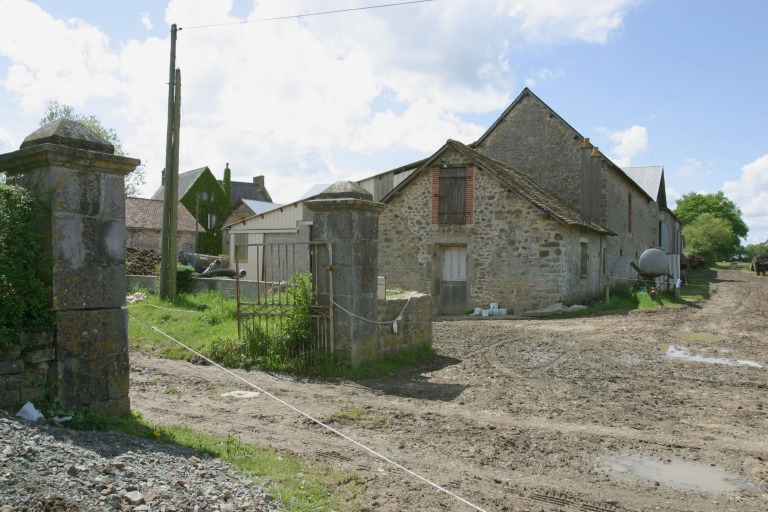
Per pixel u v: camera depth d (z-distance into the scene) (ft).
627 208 88.17
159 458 14.15
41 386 16.38
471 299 60.39
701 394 25.16
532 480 15.42
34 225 16.74
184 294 50.57
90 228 17.38
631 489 14.97
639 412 22.21
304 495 13.41
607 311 58.59
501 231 59.00
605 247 74.74
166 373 27.66
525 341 39.65
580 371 29.78
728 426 20.54
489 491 14.58
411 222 63.21
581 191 72.18
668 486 15.23
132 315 41.50
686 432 19.79
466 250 61.16
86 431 15.75
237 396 23.45
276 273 69.97
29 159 16.75
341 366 27.45
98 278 17.54
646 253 73.46
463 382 27.07
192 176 161.48
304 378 26.94
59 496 10.61
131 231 119.55
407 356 31.40
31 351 16.11
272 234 70.90
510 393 24.98
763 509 13.91
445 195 61.57
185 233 127.03
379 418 20.65
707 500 14.38
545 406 22.93
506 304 58.49
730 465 16.78
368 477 15.08
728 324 49.70
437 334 42.93
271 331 29.58
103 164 17.58
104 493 11.19
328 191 28.32
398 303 31.22
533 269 57.36
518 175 67.77
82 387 17.08
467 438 18.67
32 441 13.17
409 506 13.41
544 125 75.05
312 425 19.72
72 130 17.33
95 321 17.44
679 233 164.14
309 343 28.53
